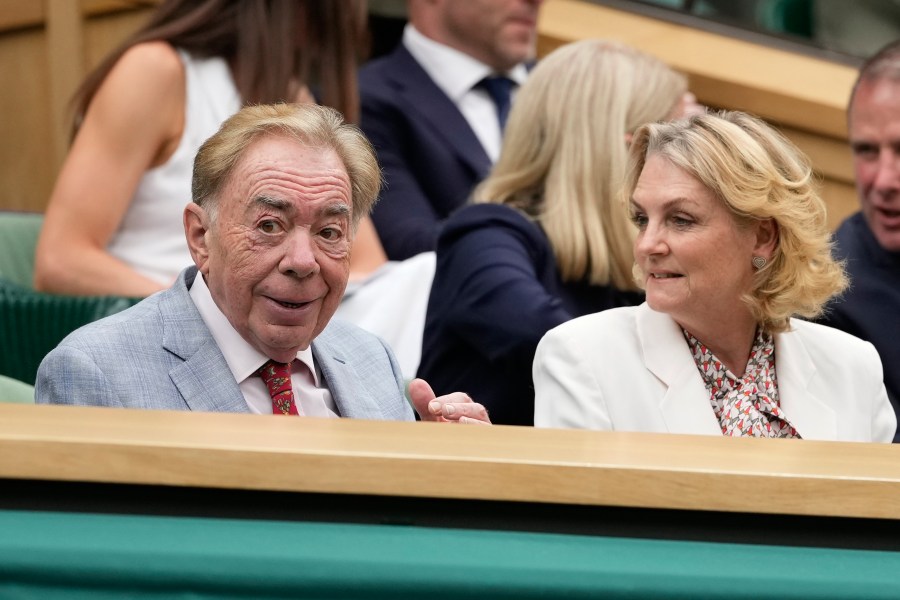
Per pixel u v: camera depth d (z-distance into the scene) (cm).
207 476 533
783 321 938
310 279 828
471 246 1129
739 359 943
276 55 1289
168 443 534
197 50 1287
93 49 1714
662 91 1180
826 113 1938
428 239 1456
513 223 1137
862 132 1251
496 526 558
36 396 812
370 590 527
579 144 1157
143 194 1279
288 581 523
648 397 923
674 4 1947
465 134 1542
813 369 962
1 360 1132
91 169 1255
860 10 1986
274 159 830
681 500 557
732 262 909
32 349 1136
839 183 1962
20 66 1709
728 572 544
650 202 912
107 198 1255
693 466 569
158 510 543
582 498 552
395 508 554
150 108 1267
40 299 1140
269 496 547
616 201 1145
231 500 546
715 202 902
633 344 940
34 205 1716
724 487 559
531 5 1582
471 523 557
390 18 1814
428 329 1156
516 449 584
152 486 542
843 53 1981
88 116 1275
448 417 849
